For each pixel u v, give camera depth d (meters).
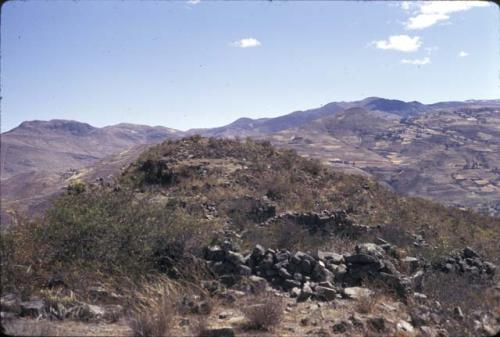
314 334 7.80
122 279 9.63
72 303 8.30
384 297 9.99
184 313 8.51
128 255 10.28
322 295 9.82
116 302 8.75
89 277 9.53
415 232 22.17
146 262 10.27
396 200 27.39
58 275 9.43
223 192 24.56
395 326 8.34
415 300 10.20
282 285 10.56
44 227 10.35
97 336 6.98
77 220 10.43
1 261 9.23
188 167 27.59
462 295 10.86
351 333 7.97
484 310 10.28
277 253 11.21
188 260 10.62
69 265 9.84
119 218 11.26
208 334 7.34
